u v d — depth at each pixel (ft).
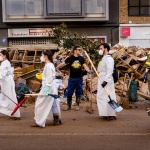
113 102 27.07
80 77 31.50
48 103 24.95
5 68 27.04
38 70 40.83
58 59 44.68
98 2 70.08
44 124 25.27
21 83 37.24
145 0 72.02
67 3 69.62
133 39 72.08
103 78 27.17
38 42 71.26
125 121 27.48
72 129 24.88
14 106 27.61
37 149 20.33
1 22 71.10
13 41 71.61
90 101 34.73
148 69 25.61
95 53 37.78
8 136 23.20
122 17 71.67
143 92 38.09
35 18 69.87
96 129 24.89
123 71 40.57
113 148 20.44
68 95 31.71
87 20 69.67
